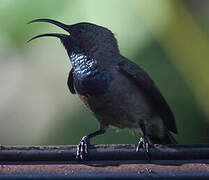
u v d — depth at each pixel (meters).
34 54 12.89
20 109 13.77
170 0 11.91
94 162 7.74
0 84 13.57
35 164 7.62
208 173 7.04
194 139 13.62
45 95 13.36
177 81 13.02
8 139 13.92
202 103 13.23
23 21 10.81
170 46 12.15
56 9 10.74
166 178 6.99
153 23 11.49
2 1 10.74
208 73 12.83
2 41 10.97
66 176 6.98
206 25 12.53
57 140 13.48
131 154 7.74
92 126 13.25
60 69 13.19
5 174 6.99
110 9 10.82
